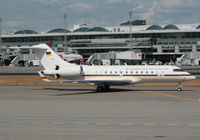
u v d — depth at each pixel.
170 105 45.38
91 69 69.31
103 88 67.25
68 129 30.28
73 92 65.81
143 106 44.50
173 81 67.50
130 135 27.86
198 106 44.34
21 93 64.31
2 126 31.72
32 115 37.66
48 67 71.31
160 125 31.81
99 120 34.44
